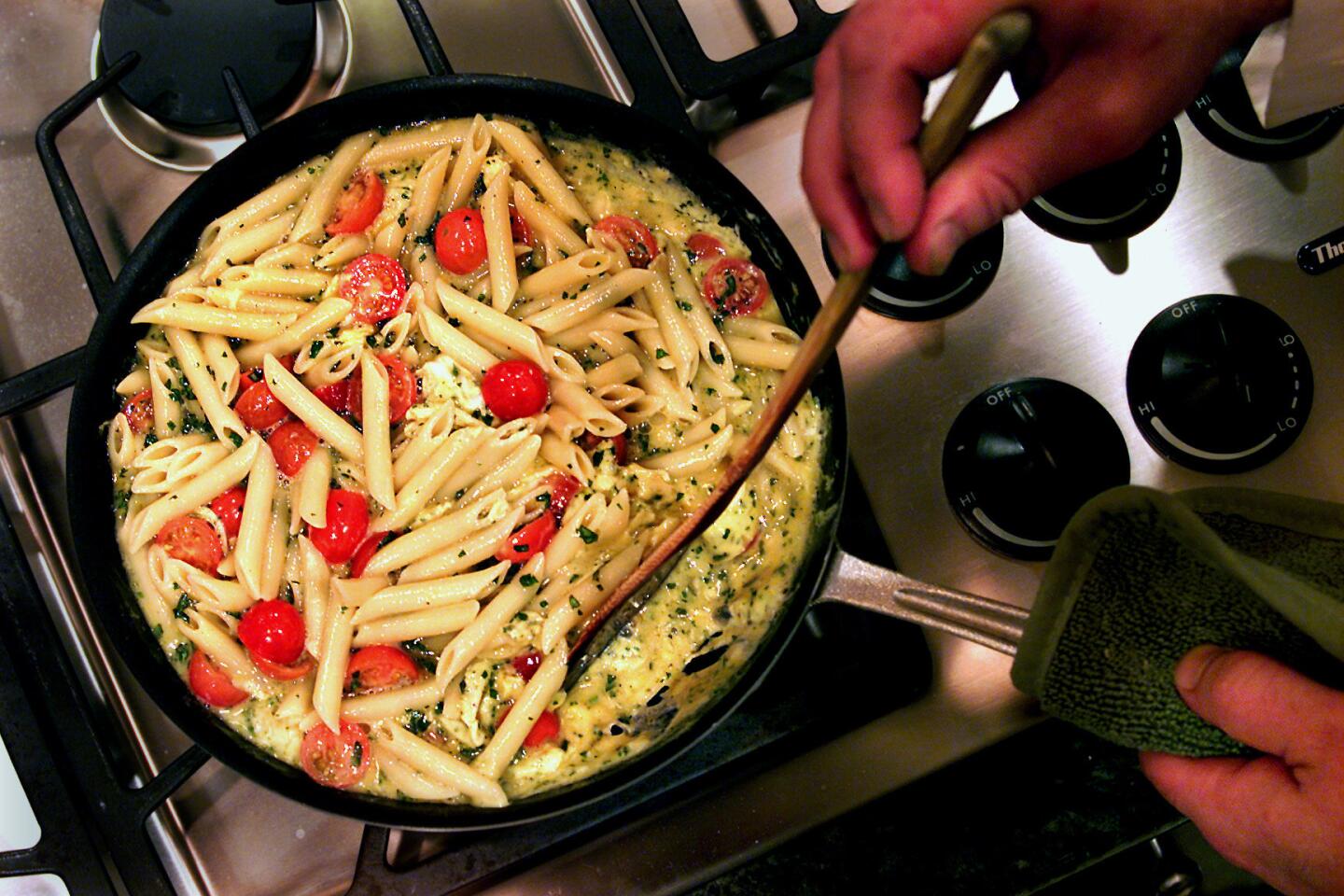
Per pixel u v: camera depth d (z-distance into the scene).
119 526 0.62
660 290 0.64
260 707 0.62
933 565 0.65
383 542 0.63
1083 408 0.65
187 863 0.65
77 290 0.67
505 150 0.65
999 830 0.65
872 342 0.66
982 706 0.65
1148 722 0.54
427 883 0.62
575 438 0.63
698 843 0.65
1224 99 0.67
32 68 0.69
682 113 0.65
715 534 0.62
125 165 0.68
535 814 0.59
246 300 0.63
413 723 0.62
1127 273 0.67
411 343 0.64
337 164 0.64
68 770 0.63
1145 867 0.74
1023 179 0.53
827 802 0.65
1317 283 0.67
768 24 0.69
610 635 0.62
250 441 0.62
